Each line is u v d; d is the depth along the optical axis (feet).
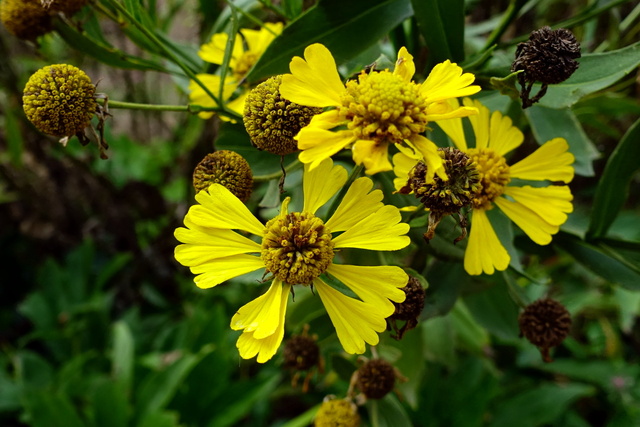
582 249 0.54
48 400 0.93
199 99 0.55
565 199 0.46
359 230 0.40
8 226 1.38
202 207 0.40
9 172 1.22
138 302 1.33
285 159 0.49
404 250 0.46
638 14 0.65
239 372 1.14
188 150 1.11
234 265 0.40
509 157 0.57
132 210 1.26
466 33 0.69
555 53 0.38
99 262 1.35
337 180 0.41
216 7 0.69
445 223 0.44
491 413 0.97
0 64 1.01
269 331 0.38
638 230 1.00
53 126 0.43
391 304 0.38
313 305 0.56
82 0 0.51
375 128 0.38
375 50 0.54
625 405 1.00
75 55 1.01
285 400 1.19
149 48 0.55
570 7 0.86
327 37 0.48
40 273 1.24
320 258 0.40
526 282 0.85
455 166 0.39
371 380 0.52
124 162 1.18
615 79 0.41
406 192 0.40
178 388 0.99
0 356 1.21
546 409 0.93
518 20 0.86
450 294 0.48
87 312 1.19
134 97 1.22
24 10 0.52
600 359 1.10
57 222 1.32
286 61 0.48
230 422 0.97
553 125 0.59
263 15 0.67
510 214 0.48
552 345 0.48
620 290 0.98
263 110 0.40
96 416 0.93
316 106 0.38
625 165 0.49
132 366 1.01
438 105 0.39
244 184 0.44
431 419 0.94
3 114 1.12
